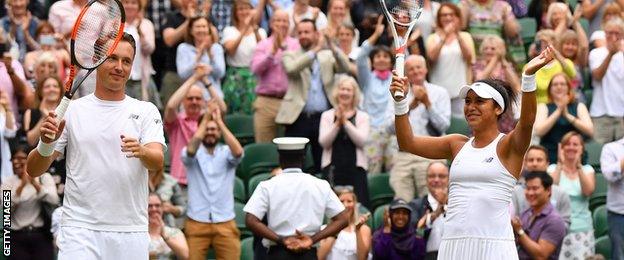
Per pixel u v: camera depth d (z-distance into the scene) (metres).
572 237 42.62
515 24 50.84
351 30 48.41
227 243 41.38
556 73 46.91
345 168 44.44
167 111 43.72
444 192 39.69
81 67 26.14
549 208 38.59
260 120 47.28
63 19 48.16
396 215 38.38
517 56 50.94
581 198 42.97
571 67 47.88
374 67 46.50
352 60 48.19
